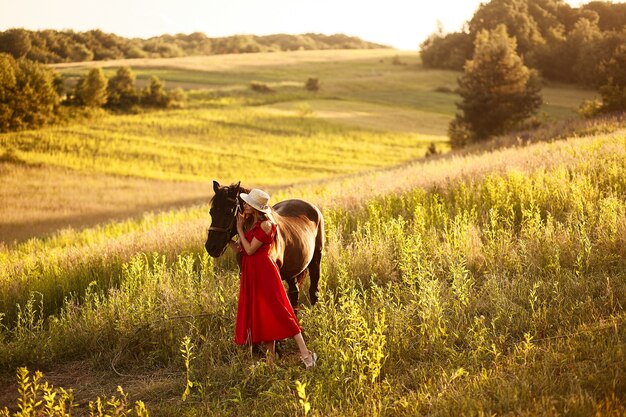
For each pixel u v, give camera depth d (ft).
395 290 25.49
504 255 28.22
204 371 20.92
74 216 115.03
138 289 28.71
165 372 21.99
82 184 159.22
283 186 119.03
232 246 21.24
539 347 18.13
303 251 23.27
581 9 496.64
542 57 399.24
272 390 18.63
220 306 24.91
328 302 25.11
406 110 328.70
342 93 388.78
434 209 37.96
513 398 14.84
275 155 217.97
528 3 483.92
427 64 531.50
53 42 596.70
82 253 39.83
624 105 133.59
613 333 17.85
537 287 22.99
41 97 242.99
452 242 31.45
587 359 16.81
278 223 22.20
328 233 34.91
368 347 18.42
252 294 20.33
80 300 31.40
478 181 44.27
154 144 222.48
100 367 22.86
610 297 21.06
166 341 23.56
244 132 254.88
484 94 174.40
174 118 277.03
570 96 350.84
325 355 19.38
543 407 14.16
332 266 29.40
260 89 374.22
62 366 23.44
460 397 15.42
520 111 174.40
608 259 25.22
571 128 106.52
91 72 288.71
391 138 254.47
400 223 33.65
